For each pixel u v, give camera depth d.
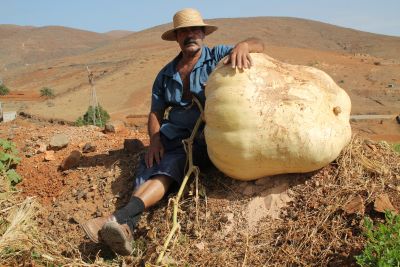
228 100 4.16
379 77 54.06
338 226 3.96
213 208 4.43
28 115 33.00
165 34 4.94
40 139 6.73
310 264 3.79
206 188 4.64
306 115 4.12
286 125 4.08
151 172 4.70
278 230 4.14
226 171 4.43
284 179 4.43
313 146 4.08
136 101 42.50
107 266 4.17
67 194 5.37
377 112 37.25
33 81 71.25
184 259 4.06
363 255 3.43
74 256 4.42
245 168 4.28
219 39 110.00
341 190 4.23
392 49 106.19
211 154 4.44
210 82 4.36
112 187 5.21
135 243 4.40
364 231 3.83
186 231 4.34
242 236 4.16
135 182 4.76
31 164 6.07
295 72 4.48
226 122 4.16
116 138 6.75
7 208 4.98
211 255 4.06
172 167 4.64
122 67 63.19
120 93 46.62
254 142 4.12
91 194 5.20
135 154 5.60
